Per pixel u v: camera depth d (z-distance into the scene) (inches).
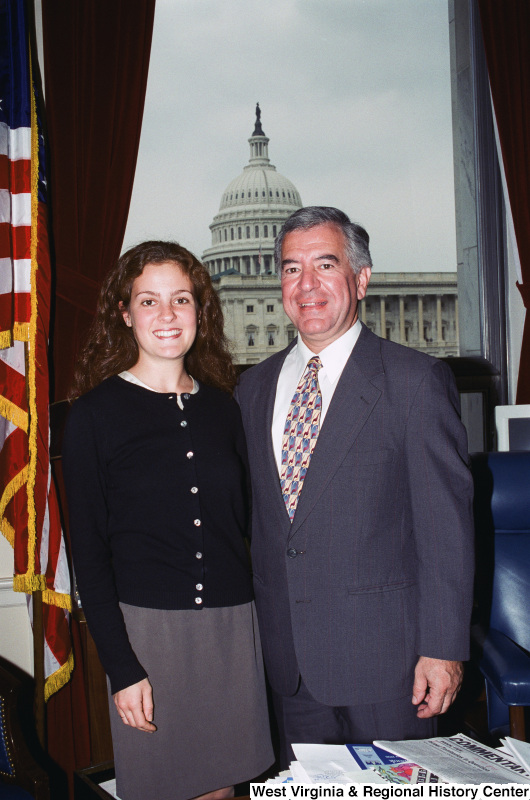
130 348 64.5
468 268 129.5
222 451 60.9
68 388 96.1
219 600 57.6
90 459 56.2
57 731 94.5
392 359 60.6
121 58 100.2
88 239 98.3
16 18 86.3
